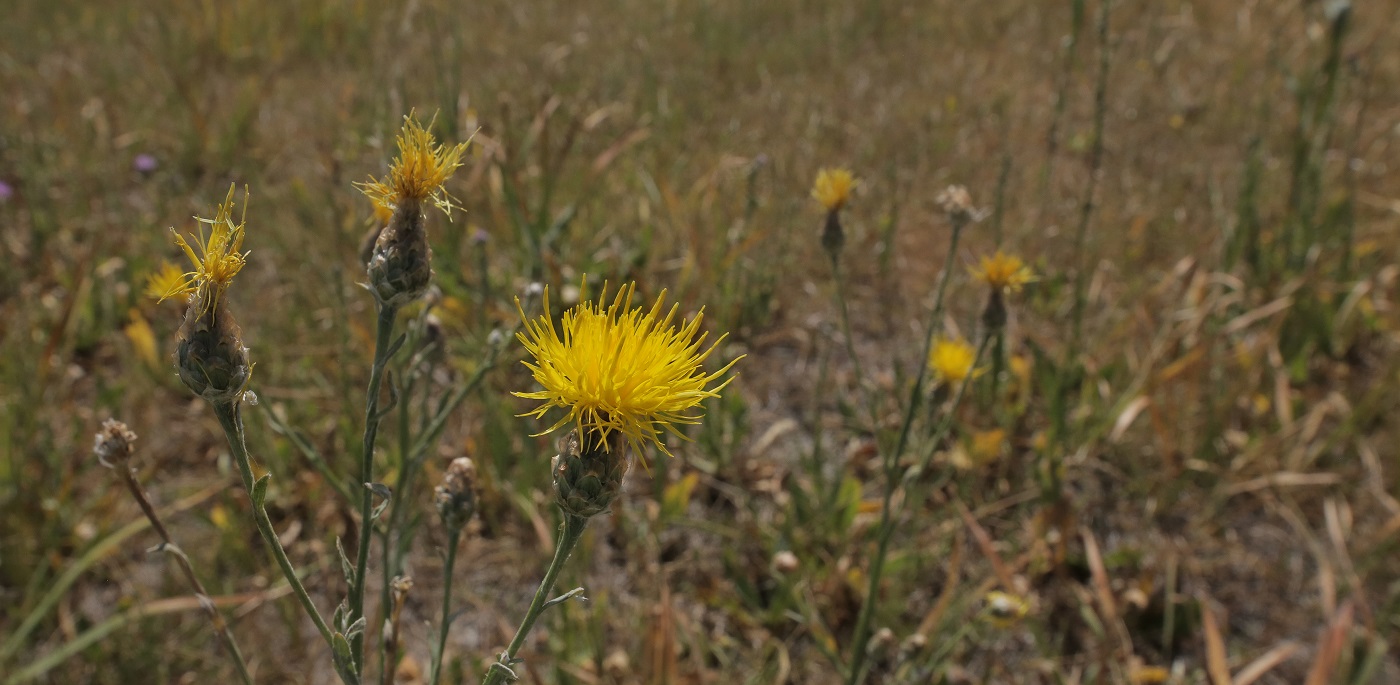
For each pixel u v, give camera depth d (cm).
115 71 111
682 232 82
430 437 35
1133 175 95
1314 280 75
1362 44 118
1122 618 55
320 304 72
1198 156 98
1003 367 65
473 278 73
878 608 52
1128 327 73
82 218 83
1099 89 62
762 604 55
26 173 83
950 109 106
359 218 72
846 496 56
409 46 116
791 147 96
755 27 131
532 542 56
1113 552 58
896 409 66
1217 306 73
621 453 23
